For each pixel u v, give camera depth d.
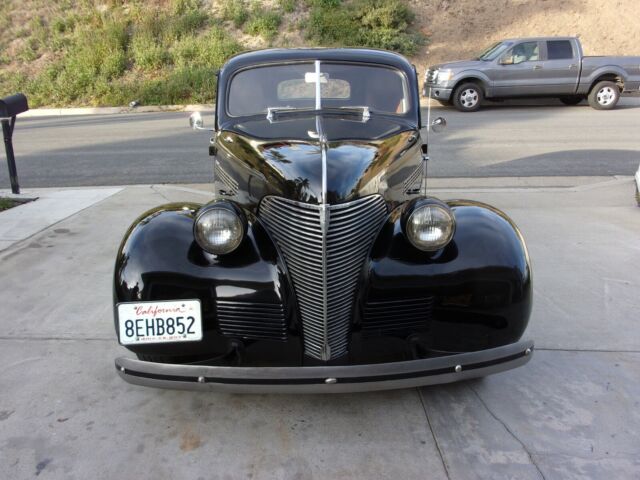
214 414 2.95
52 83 18.33
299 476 2.50
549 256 5.12
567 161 8.90
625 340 3.64
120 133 12.55
